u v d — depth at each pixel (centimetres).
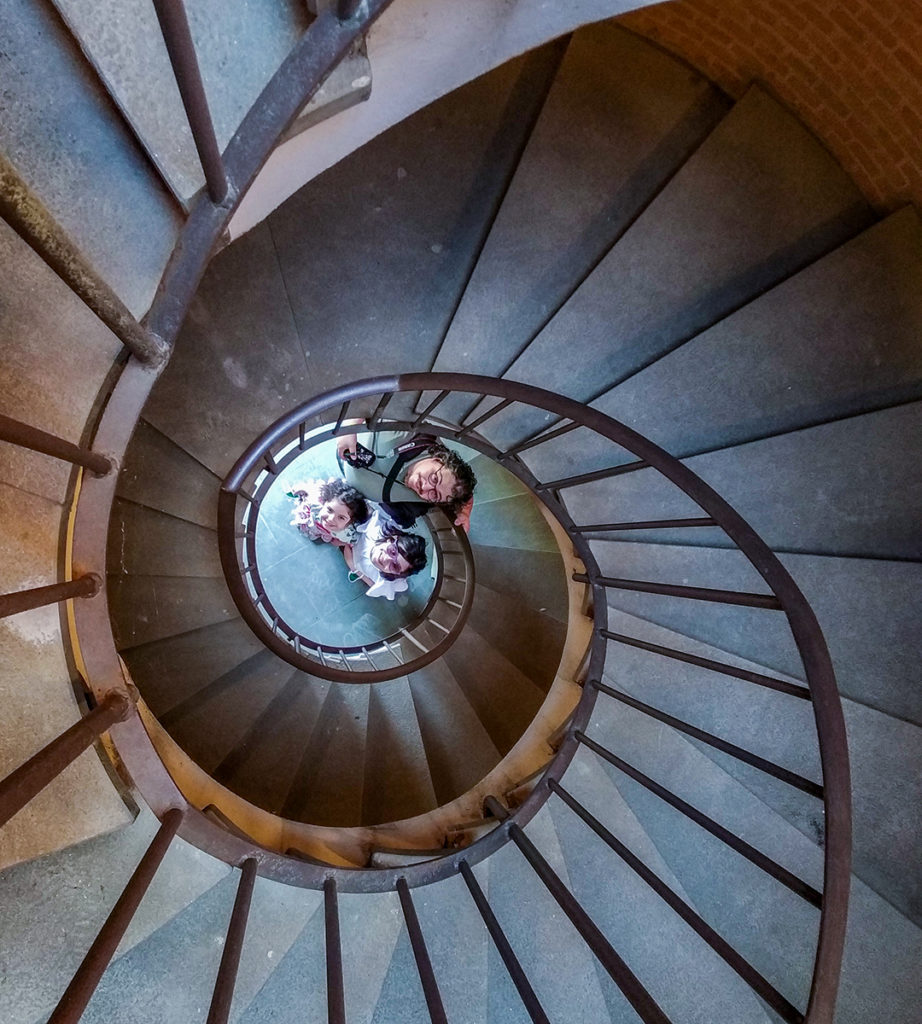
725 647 287
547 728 336
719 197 279
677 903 179
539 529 438
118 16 104
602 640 286
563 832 271
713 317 289
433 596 483
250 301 293
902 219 260
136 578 343
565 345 297
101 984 182
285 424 268
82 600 148
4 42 101
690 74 293
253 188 129
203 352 299
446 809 334
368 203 290
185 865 195
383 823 326
